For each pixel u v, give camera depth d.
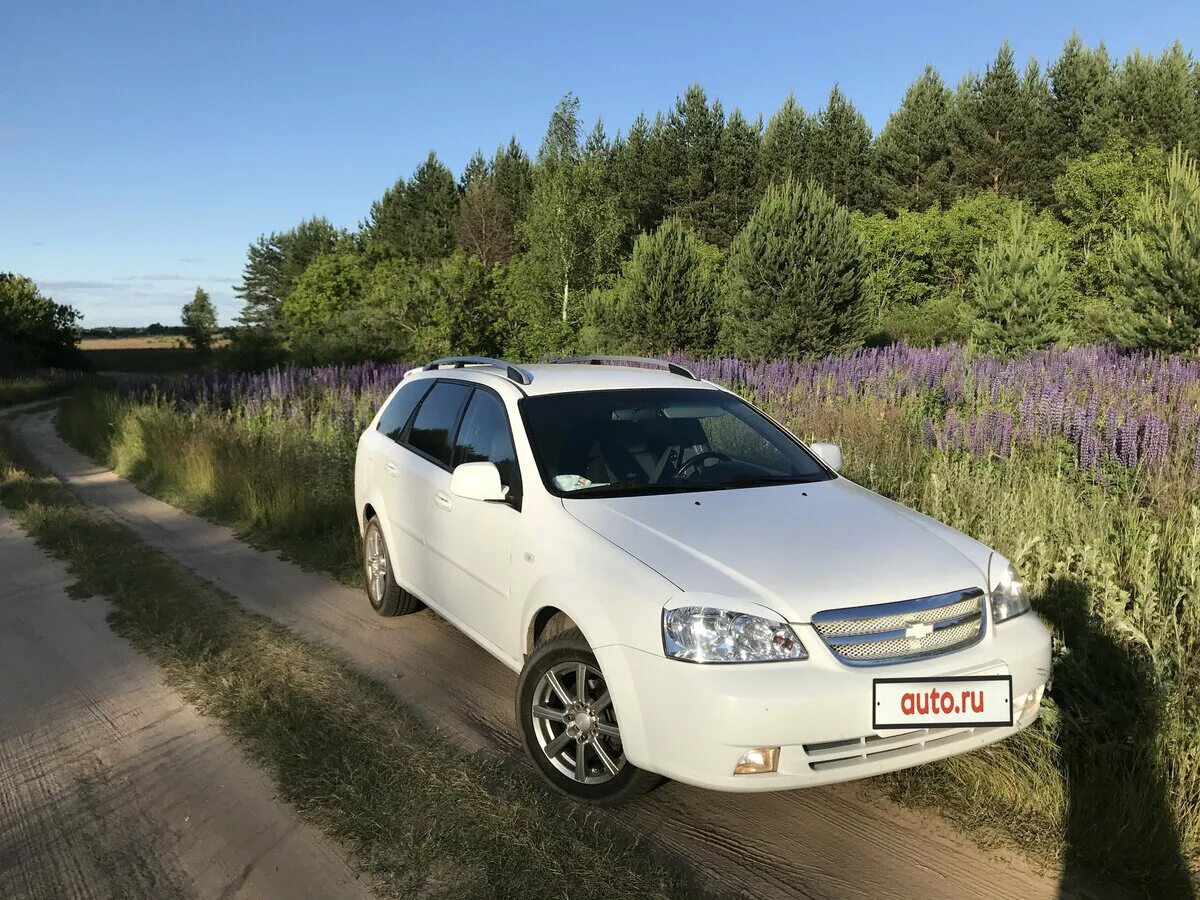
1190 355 15.20
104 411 19.17
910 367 12.91
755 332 22.77
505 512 4.02
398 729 4.06
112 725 4.23
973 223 44.56
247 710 4.26
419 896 2.86
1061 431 7.45
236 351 23.80
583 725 3.38
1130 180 39.22
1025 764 3.46
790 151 59.88
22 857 3.15
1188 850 3.10
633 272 25.34
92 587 6.59
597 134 39.50
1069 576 4.43
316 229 95.62
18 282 65.25
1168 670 3.71
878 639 3.04
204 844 3.20
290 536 8.29
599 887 2.89
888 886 2.94
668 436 4.37
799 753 2.89
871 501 4.04
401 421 5.78
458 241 70.38
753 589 3.07
